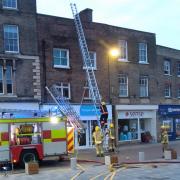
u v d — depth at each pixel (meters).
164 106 43.16
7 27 31.17
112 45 38.06
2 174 20.58
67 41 34.50
